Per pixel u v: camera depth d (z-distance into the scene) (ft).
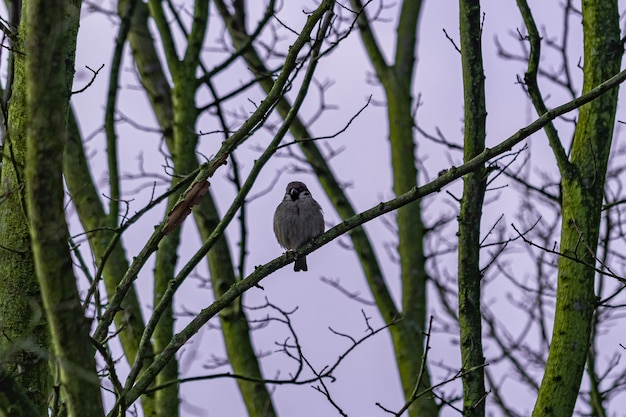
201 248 33.68
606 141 34.22
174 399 42.37
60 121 23.07
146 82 53.78
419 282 61.05
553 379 31.94
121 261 46.37
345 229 33.83
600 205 33.71
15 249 30.32
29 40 22.71
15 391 24.02
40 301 30.17
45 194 22.95
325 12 35.50
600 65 35.06
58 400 27.25
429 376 58.23
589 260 32.96
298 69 35.55
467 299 33.14
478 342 32.78
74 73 32.58
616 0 35.91
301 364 34.32
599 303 32.63
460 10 34.88
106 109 47.75
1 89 39.01
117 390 29.04
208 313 32.32
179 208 32.22
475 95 34.32
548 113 31.71
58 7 22.68
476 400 31.81
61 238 23.29
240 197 34.68
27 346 24.91
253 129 35.19
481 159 32.09
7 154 30.71
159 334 44.52
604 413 41.93
